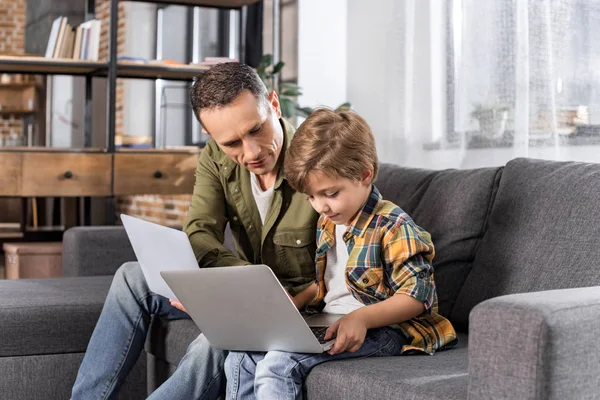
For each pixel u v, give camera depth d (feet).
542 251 6.20
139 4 21.39
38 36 21.03
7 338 7.50
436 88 12.92
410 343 5.83
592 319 4.22
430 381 4.89
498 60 11.50
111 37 14.70
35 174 14.26
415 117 13.46
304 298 6.55
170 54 20.61
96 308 7.82
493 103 11.60
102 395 7.07
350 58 15.24
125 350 7.11
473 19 12.02
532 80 10.85
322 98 15.90
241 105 6.28
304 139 5.65
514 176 6.76
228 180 7.34
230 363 5.82
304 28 16.42
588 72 10.01
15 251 13.35
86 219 15.38
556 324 4.09
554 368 4.08
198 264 7.08
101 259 9.84
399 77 13.85
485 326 4.32
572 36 10.23
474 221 6.92
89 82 15.69
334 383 5.22
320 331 5.82
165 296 6.67
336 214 5.79
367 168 5.76
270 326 5.35
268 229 7.01
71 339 7.72
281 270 7.09
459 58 12.35
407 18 13.61
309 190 5.73
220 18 19.35
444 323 5.98
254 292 5.18
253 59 17.34
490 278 6.51
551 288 6.01
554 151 10.49
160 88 20.08
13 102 22.49
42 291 8.31
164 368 7.39
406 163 13.66
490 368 4.29
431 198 7.30
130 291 7.11
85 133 15.70
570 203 6.20
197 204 7.45
